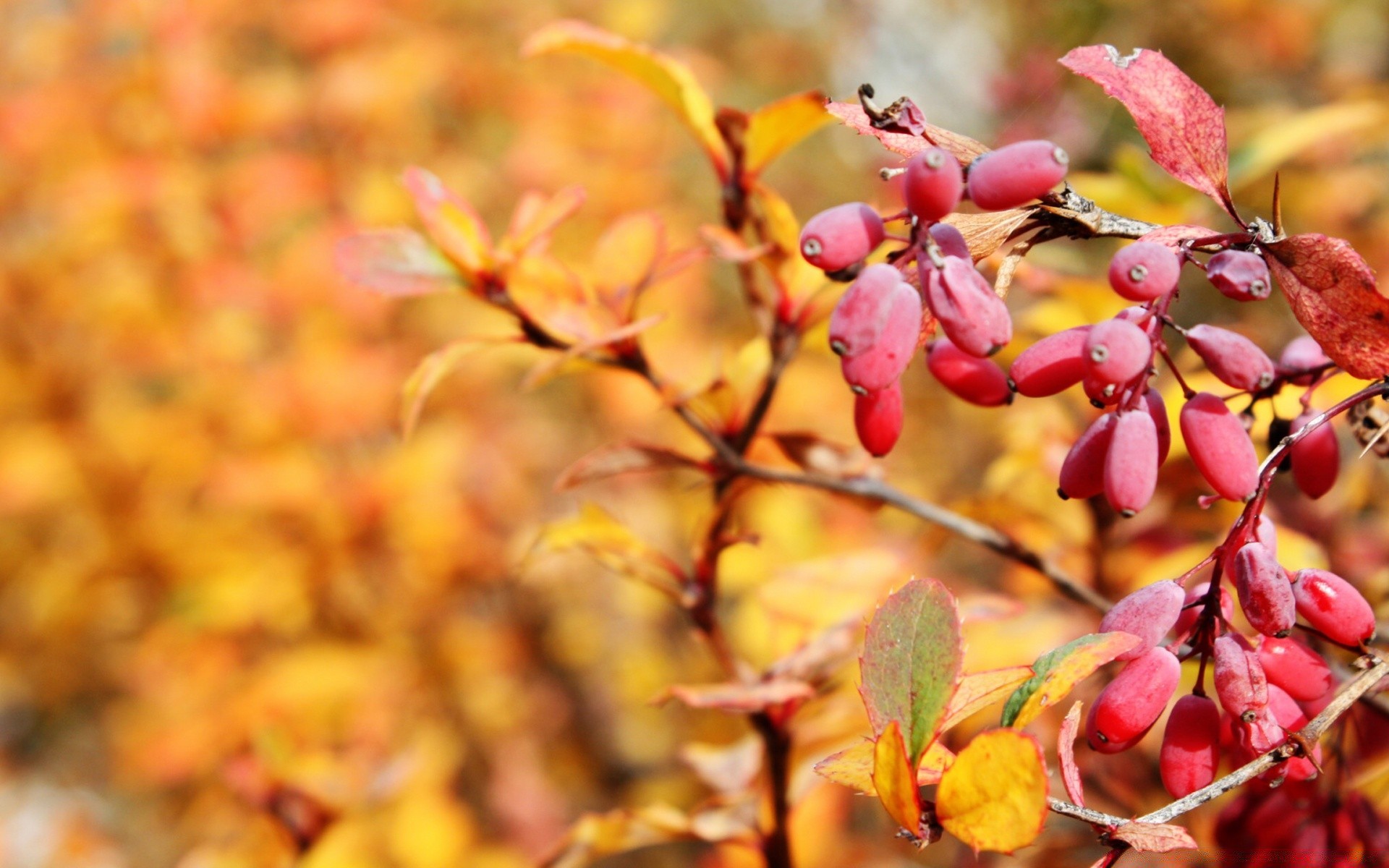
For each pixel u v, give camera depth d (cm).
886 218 38
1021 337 57
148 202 109
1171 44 126
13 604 139
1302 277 38
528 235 48
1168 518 56
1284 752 38
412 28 131
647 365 48
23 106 116
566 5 136
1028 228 39
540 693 127
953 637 38
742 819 50
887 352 38
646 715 127
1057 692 38
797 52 178
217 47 125
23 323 121
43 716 171
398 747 103
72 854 143
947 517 49
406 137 129
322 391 109
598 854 50
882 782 38
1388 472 63
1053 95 119
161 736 104
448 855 92
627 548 50
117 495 115
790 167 152
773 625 49
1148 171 59
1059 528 59
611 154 127
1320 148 95
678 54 138
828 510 90
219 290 109
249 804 70
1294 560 50
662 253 48
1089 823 38
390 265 47
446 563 113
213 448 113
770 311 49
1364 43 127
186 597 109
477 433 126
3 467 115
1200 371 51
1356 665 38
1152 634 38
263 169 114
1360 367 38
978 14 151
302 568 107
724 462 49
